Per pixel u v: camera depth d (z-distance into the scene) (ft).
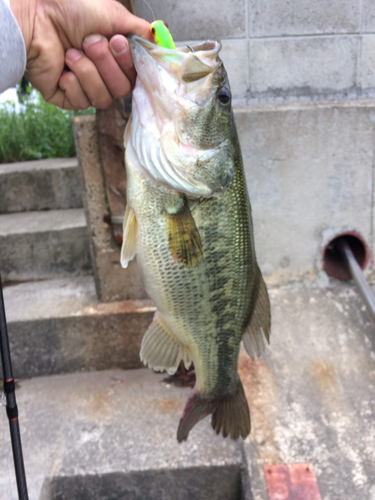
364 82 5.03
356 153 4.97
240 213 2.78
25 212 6.60
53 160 7.23
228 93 2.55
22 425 4.28
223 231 2.73
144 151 2.47
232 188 2.71
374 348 4.71
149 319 4.90
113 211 4.71
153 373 4.93
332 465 3.67
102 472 3.79
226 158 2.59
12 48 2.18
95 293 5.32
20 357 4.98
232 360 3.13
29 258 5.80
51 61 2.56
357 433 3.92
